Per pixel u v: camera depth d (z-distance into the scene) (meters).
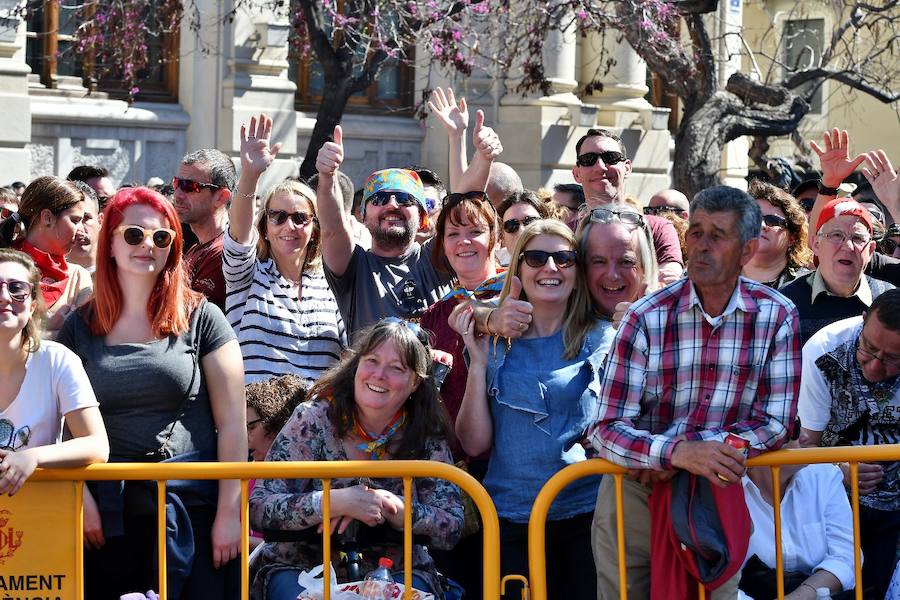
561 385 4.50
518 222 6.38
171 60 13.92
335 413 4.29
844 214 5.70
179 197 6.50
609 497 4.19
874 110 22.94
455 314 4.63
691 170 13.06
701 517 3.89
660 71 12.85
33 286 4.01
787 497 4.57
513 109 15.66
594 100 16.81
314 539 4.15
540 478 4.46
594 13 12.16
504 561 4.49
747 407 3.95
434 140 15.62
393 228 5.95
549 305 4.61
